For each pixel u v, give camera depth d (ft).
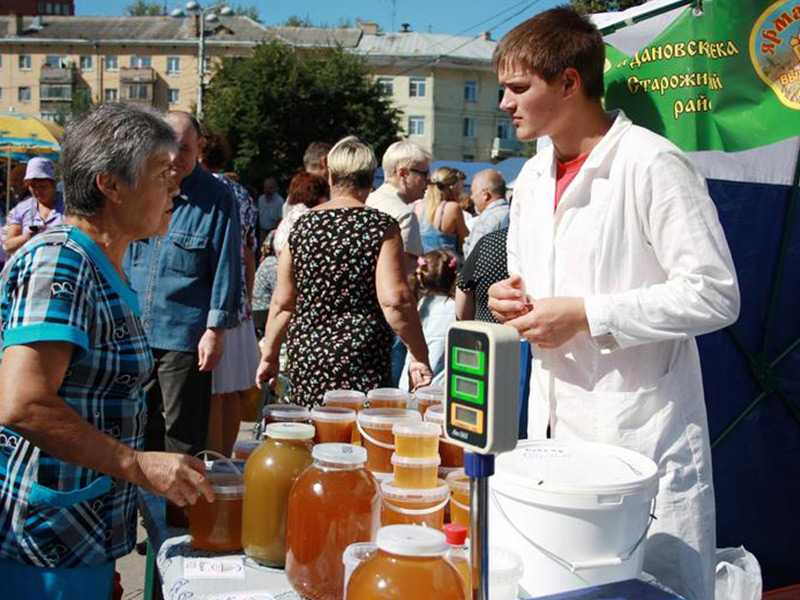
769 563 10.91
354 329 10.01
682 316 6.07
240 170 109.70
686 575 6.46
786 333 10.67
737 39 8.98
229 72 113.50
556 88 6.59
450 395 4.22
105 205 6.27
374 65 186.19
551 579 5.33
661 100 9.25
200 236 11.93
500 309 6.43
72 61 211.82
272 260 20.42
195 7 91.20
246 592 5.65
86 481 6.18
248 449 7.13
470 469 4.17
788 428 10.80
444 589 4.29
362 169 10.75
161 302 11.99
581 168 6.66
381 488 5.76
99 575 6.34
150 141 6.27
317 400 9.95
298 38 202.80
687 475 6.55
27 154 46.57
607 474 5.65
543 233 6.98
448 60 184.85
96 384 6.13
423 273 14.84
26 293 5.82
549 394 6.91
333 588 5.45
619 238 6.52
